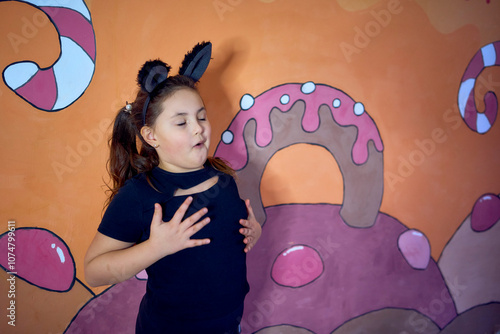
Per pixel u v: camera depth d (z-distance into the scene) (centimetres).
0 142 106
